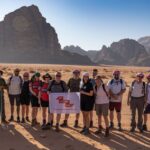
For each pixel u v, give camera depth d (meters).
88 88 13.30
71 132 13.73
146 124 15.41
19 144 11.91
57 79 14.11
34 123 14.71
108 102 13.38
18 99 15.58
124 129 14.50
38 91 14.52
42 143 12.09
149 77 14.26
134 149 11.65
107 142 12.44
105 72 70.81
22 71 62.34
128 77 51.41
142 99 13.97
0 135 13.06
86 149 11.51
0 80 15.22
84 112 13.48
